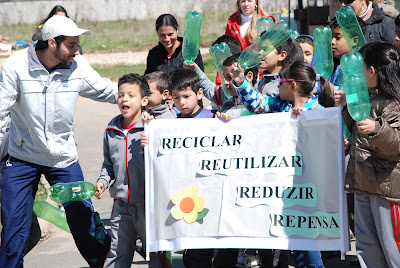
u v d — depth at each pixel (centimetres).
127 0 4794
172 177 565
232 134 553
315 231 520
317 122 520
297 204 526
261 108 579
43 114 612
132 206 586
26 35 4375
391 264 487
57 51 596
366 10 803
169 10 4759
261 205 538
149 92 613
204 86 730
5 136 648
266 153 540
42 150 626
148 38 4047
